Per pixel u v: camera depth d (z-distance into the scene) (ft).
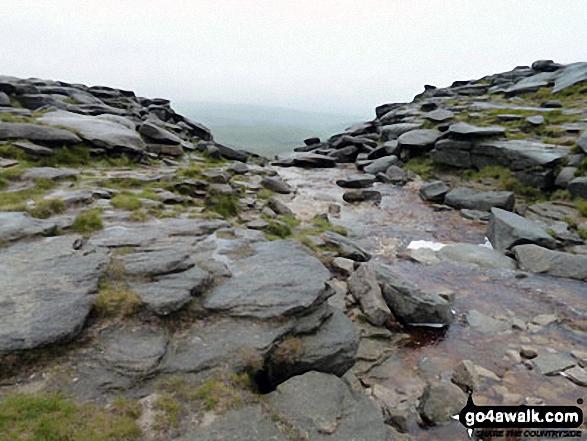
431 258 58.03
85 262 30.42
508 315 42.01
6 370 20.95
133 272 30.01
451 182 102.47
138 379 21.83
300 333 28.14
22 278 27.32
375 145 157.99
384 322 38.86
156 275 30.37
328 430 20.76
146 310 26.40
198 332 26.43
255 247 39.81
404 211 85.35
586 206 71.51
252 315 27.76
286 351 26.27
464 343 36.94
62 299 25.34
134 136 89.10
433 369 32.89
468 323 40.47
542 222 71.26
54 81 155.94
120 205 49.06
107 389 21.02
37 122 83.10
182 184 64.03
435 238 68.49
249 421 20.36
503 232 63.16
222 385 22.29
